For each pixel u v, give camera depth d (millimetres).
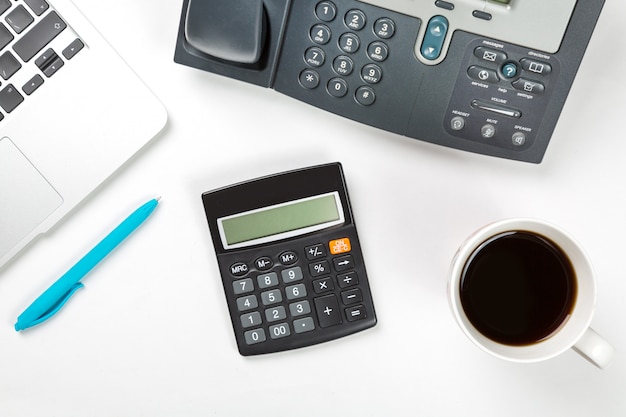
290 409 602
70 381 611
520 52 516
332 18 526
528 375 593
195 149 594
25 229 576
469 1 510
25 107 563
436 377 596
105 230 601
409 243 589
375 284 590
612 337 588
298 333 570
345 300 568
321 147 592
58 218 577
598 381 591
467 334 495
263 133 593
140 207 586
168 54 589
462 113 536
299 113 590
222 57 533
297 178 563
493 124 536
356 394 599
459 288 516
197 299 601
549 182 584
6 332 609
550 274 523
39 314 593
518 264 529
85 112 568
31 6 557
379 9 521
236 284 570
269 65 545
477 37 517
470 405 597
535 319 526
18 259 602
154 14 587
